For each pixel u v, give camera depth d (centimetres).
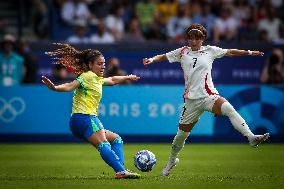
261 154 5228
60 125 6284
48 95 6275
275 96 6319
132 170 4091
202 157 4969
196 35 3488
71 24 8500
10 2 9062
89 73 3456
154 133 6275
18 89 6259
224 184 3250
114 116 6247
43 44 7331
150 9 8562
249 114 6303
